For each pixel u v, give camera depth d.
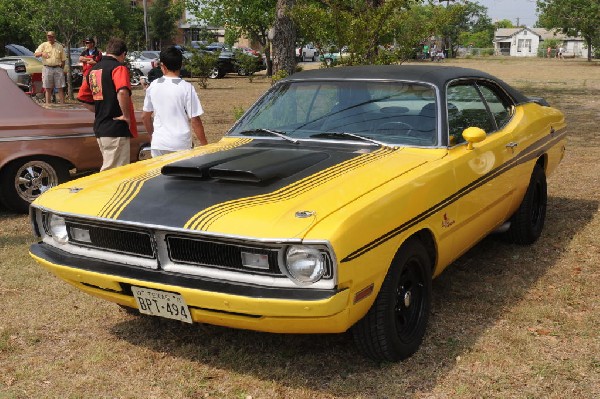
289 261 3.14
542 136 5.77
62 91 17.73
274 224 3.17
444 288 4.95
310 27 10.61
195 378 3.72
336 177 3.70
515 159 5.14
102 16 20.67
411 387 3.55
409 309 3.89
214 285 3.26
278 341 4.12
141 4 56.44
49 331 4.38
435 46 67.94
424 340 4.07
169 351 4.07
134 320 4.54
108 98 6.73
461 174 4.24
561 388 3.53
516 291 4.87
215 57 26.52
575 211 7.03
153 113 6.22
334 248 3.06
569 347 3.99
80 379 3.75
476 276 5.19
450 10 10.88
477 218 4.58
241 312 3.22
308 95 4.88
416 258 3.81
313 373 3.73
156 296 3.45
